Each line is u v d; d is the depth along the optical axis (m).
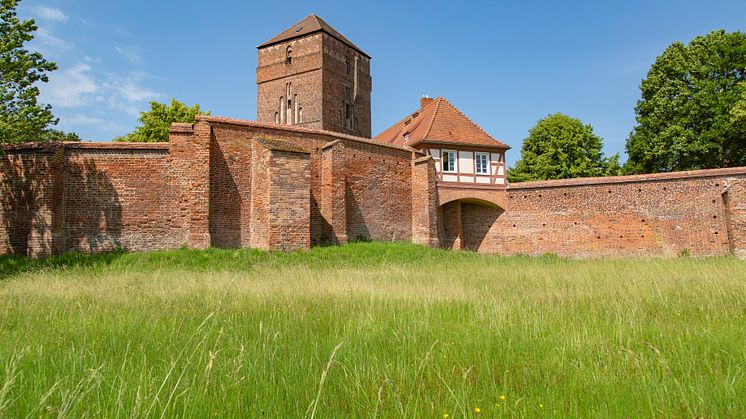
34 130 18.14
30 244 17.52
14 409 3.63
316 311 8.01
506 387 4.14
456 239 30.11
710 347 5.33
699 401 3.68
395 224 26.80
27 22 17.81
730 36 34.00
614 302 8.49
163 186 19.36
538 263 19.25
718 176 25.58
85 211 18.56
